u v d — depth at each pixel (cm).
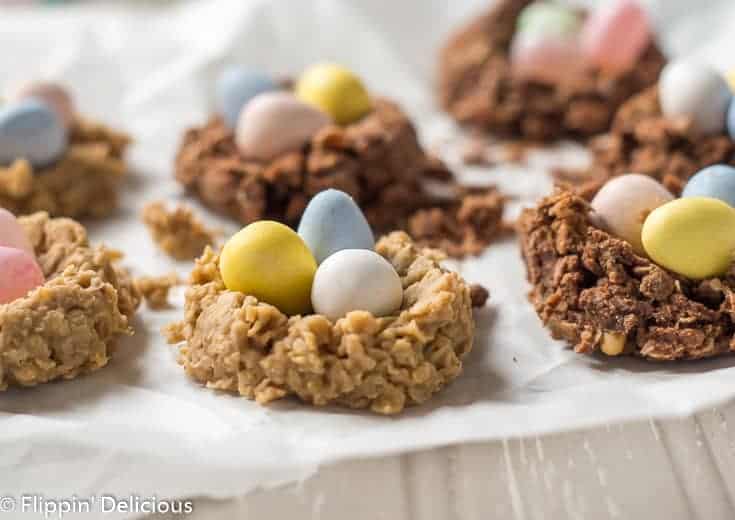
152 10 53
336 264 29
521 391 30
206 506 28
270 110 38
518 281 35
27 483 28
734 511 29
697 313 31
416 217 38
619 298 31
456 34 49
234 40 48
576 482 28
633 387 30
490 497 28
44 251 33
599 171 40
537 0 48
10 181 37
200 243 37
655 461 29
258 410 29
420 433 28
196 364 30
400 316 29
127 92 46
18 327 29
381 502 28
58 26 49
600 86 44
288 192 37
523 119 45
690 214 31
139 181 41
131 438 28
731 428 29
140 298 33
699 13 50
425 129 46
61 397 30
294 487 28
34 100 39
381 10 50
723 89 38
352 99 39
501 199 38
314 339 29
